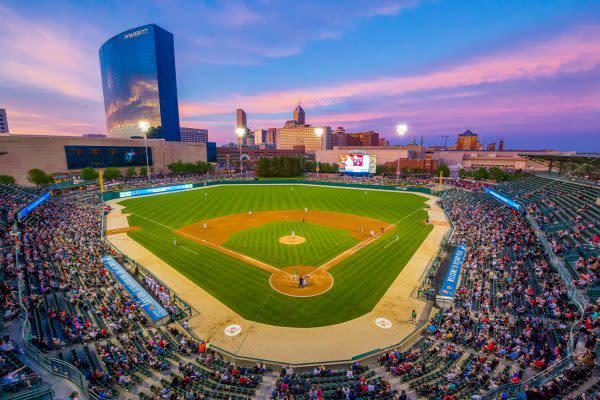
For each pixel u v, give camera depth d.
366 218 58.22
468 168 149.50
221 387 17.09
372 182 105.31
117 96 199.50
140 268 33.56
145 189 84.38
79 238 40.28
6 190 56.81
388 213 62.69
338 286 30.61
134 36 182.75
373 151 158.62
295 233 47.78
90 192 81.31
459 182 104.19
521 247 36.47
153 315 24.20
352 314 25.89
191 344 21.25
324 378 18.05
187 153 152.50
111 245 40.19
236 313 25.88
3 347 16.36
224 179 111.19
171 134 198.62
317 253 39.16
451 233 45.22
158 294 27.23
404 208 67.88
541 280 28.25
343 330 23.78
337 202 74.44
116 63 192.12
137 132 197.50
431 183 103.25
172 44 194.12
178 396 15.74
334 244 42.59
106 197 75.81
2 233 36.44
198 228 50.62
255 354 21.02
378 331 23.69
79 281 28.67
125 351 19.64
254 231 48.84
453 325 23.14
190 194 85.25
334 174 134.62
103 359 18.28
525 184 70.25
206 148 166.25
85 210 60.06
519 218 49.84
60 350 19.05
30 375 14.20
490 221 49.81
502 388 14.13
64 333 20.41
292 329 23.84
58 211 56.09
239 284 30.81
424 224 53.81
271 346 21.88
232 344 22.02
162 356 19.94
